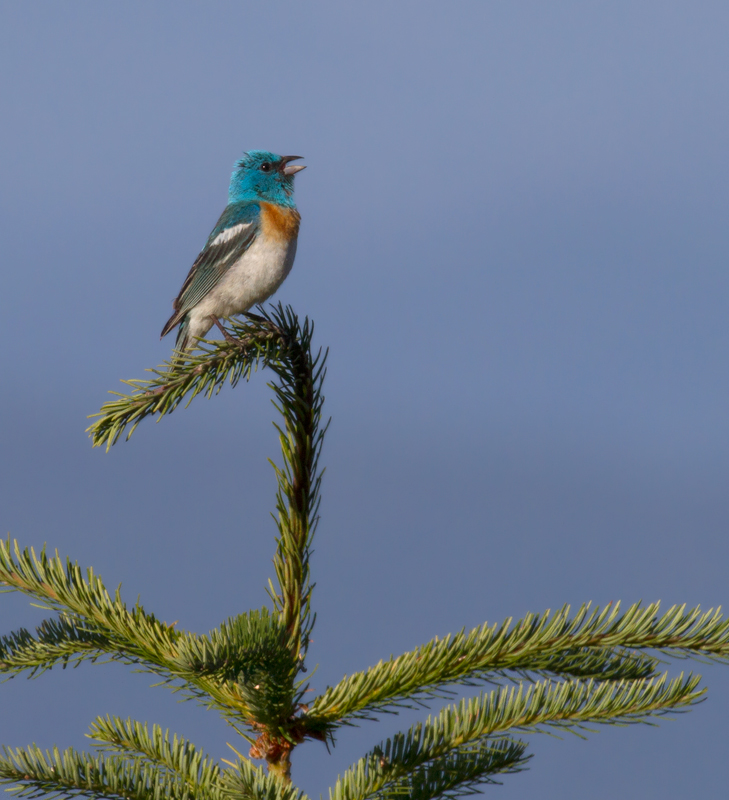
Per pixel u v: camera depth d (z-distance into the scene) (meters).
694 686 5.27
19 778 5.16
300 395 6.73
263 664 5.12
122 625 5.78
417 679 5.48
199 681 5.81
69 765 5.23
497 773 5.45
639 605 5.36
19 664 5.80
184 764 5.67
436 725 5.52
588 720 5.29
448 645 5.47
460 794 5.38
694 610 5.32
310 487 6.48
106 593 5.93
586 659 5.45
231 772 5.18
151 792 5.27
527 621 5.44
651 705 5.24
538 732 5.27
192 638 5.38
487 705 5.45
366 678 5.59
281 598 6.36
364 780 5.42
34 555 5.97
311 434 6.51
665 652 5.28
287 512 6.37
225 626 5.14
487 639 5.45
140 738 5.81
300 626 6.27
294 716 5.70
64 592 5.85
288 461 6.43
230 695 5.88
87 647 5.87
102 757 5.35
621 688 5.34
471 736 5.39
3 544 5.96
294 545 6.30
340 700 5.63
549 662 5.40
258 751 5.80
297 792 5.06
